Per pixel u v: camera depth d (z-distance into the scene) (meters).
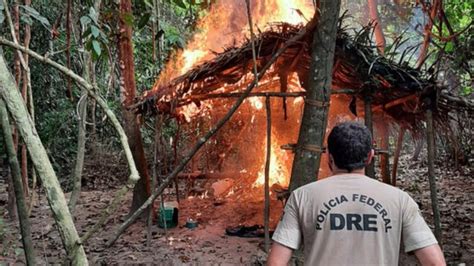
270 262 2.00
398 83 4.74
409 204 1.97
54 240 5.66
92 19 3.53
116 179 10.48
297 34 4.67
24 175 6.33
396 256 1.92
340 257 1.91
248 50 5.07
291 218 2.03
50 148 9.97
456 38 6.62
